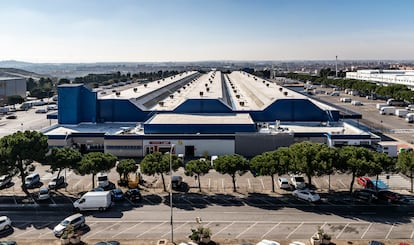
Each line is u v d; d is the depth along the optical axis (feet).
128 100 338.34
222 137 272.51
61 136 284.00
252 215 171.32
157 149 274.77
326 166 181.57
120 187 212.84
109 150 276.62
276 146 272.31
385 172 196.34
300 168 185.78
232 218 168.14
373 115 466.29
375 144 274.77
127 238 149.28
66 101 327.88
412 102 527.40
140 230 156.76
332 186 210.79
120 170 209.26
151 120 296.71
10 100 605.31
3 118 463.42
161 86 504.43
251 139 272.31
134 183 210.38
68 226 146.20
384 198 188.14
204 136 272.72
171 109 341.00
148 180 224.74
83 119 338.54
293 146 199.00
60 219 169.17
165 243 143.43
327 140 280.31
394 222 162.09
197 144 273.54
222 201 189.37
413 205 182.60
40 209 180.96
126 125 328.49
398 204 183.62
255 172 205.98
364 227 157.28
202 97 344.08
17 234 153.99
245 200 190.49
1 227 156.35
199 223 151.74
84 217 170.50
